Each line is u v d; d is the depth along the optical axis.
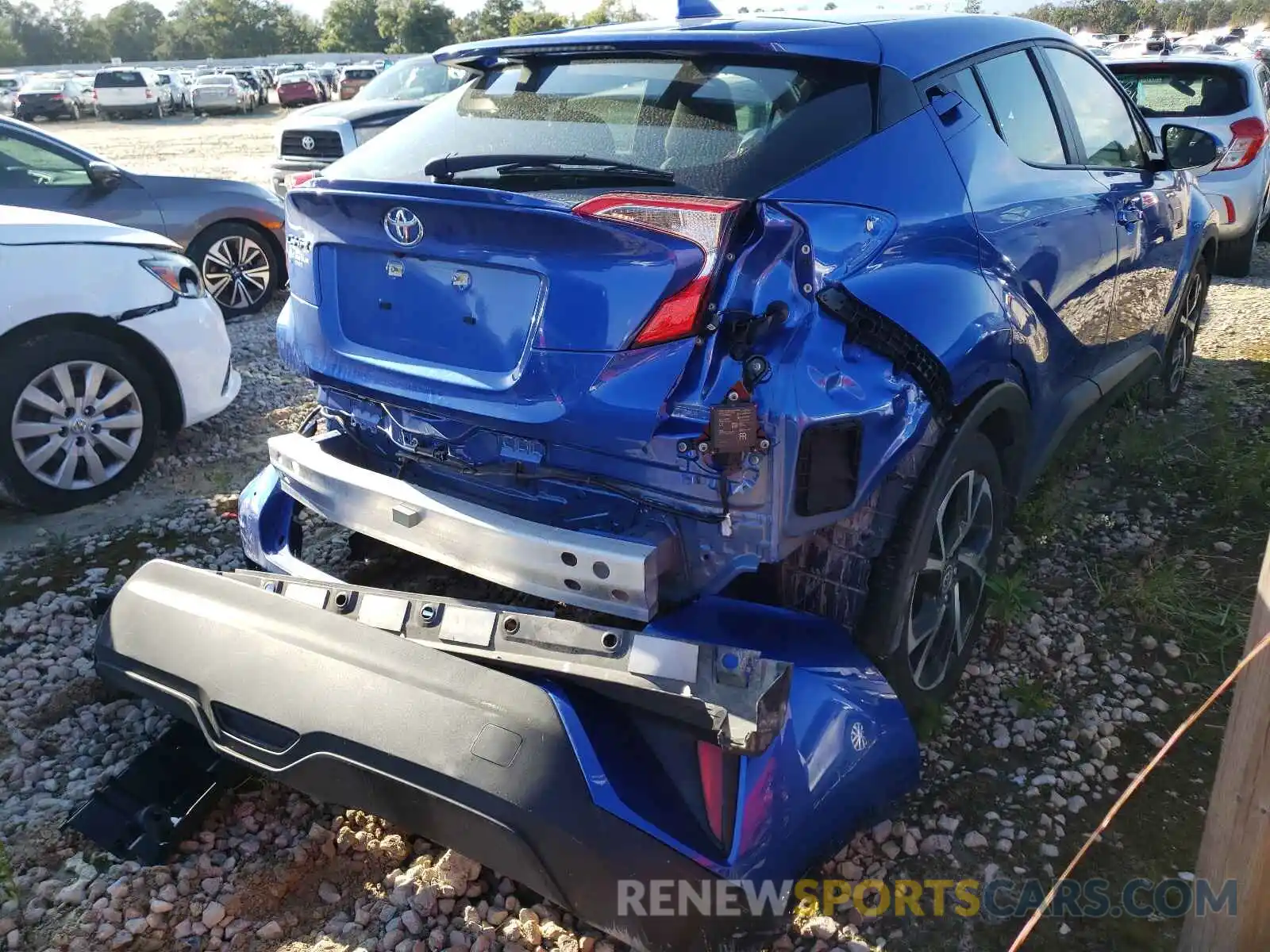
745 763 1.97
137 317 4.57
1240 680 1.79
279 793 2.69
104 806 2.51
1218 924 1.86
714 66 2.52
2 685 3.20
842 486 2.20
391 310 2.49
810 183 2.27
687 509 2.15
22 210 4.56
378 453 2.79
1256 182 7.65
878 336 2.26
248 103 38.88
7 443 4.21
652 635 2.06
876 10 3.11
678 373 2.06
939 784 2.65
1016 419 2.95
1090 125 3.78
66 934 2.27
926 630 2.68
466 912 2.28
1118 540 3.88
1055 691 3.03
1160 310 4.46
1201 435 4.81
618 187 2.22
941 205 2.62
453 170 2.36
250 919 2.32
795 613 2.35
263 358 6.76
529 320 2.22
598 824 1.89
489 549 2.31
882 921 2.25
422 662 2.13
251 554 2.96
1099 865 2.39
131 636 2.49
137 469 4.66
